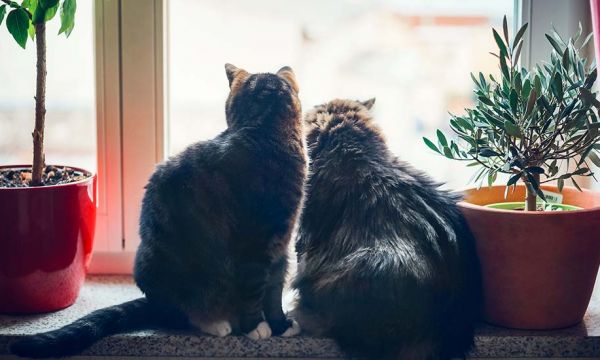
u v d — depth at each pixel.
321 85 2.10
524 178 1.41
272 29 1.96
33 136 1.48
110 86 1.67
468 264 1.42
